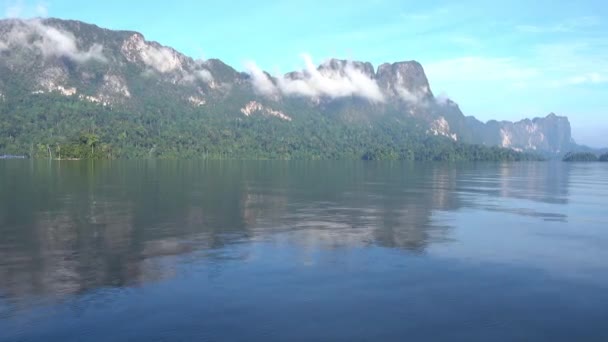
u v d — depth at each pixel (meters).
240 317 17.42
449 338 16.06
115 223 36.16
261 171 121.94
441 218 40.91
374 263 24.95
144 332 16.12
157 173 101.31
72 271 22.91
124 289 20.33
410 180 93.44
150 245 28.70
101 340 15.52
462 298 19.70
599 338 16.25
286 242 29.92
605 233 34.44
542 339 16.14
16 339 15.55
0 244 28.61
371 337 16.00
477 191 69.19
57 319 17.11
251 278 22.02
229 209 44.69
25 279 21.61
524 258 26.47
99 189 62.53
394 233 33.41
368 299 19.41
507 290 20.80
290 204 49.31
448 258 26.25
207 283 21.22
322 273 22.95
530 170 166.00
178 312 17.81
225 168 136.62
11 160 168.50
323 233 33.06
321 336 16.02
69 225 35.09
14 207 44.38
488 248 28.94
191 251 27.23
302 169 140.38
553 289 21.02
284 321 17.12
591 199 58.88
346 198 56.09
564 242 31.02
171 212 42.22
